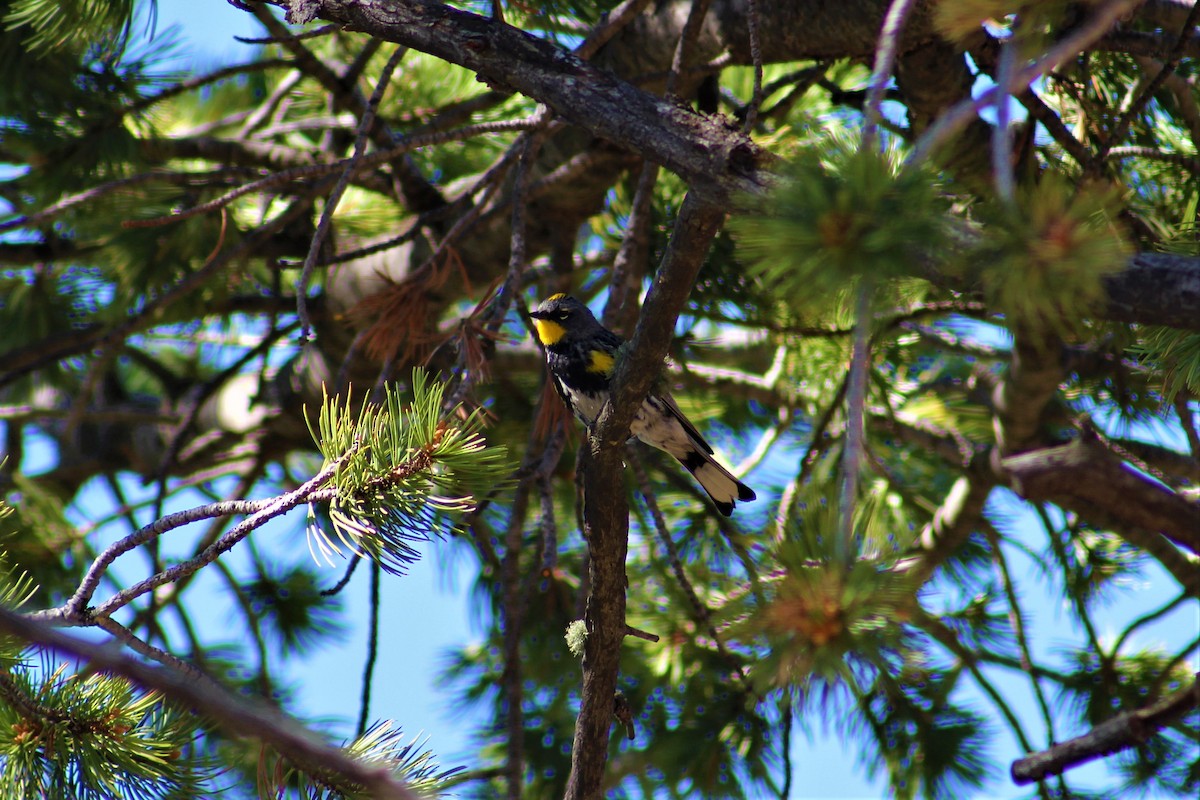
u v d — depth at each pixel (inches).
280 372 481.4
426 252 429.4
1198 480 383.6
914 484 479.2
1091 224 129.5
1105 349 353.7
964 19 154.7
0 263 444.8
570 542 480.1
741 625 166.2
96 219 415.2
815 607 159.5
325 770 196.4
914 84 308.5
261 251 440.5
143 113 404.2
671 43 351.9
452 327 315.9
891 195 121.3
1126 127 276.5
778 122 369.7
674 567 299.1
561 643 458.3
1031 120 311.0
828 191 121.7
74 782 195.8
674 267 199.5
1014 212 117.6
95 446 581.9
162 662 201.6
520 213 313.4
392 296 305.4
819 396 462.0
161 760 200.2
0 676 193.2
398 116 453.1
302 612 510.3
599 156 362.6
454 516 204.1
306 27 396.5
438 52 227.6
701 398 517.0
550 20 370.3
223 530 482.6
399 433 203.5
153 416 518.6
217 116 530.3
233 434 507.2
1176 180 338.3
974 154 313.3
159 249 417.7
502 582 328.2
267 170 433.7
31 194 403.9
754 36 217.6
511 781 309.6
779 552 164.1
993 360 464.1
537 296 489.4
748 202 168.9
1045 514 407.8
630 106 199.5
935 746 393.1
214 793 204.1
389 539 199.8
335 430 206.4
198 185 395.2
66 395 623.8
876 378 420.8
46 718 194.5
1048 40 174.4
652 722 416.5
